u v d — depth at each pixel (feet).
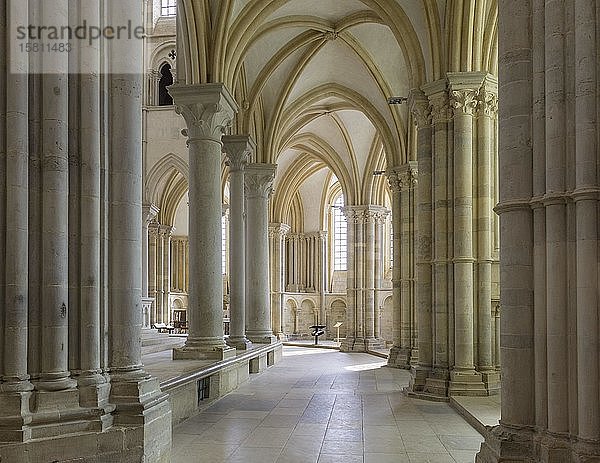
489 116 52.39
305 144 115.55
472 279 51.19
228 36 57.88
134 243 29.17
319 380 65.05
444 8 53.88
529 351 25.82
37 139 26.30
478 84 51.70
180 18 56.39
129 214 29.04
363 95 89.76
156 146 110.11
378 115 88.69
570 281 24.53
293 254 146.10
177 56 60.03
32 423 24.53
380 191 112.88
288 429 39.63
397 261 83.92
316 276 145.18
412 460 31.99
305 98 90.99
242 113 76.18
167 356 60.08
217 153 56.18
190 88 55.31
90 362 26.96
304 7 71.31
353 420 42.52
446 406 47.96
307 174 136.46
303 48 81.25
